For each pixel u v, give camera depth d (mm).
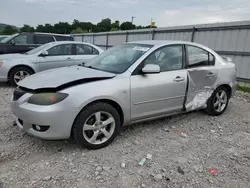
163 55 3764
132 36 14078
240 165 2904
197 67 4145
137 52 3699
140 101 3418
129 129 3865
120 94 3176
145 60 3523
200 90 4215
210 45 9273
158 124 4148
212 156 3096
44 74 3395
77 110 2859
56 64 7359
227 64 4707
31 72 7031
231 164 2916
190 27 9977
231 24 8398
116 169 2682
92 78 3123
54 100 2785
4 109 4621
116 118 3219
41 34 9914
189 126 4129
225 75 4590
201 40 9617
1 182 2361
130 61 3539
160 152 3133
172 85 3734
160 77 3605
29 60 6949
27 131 2959
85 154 2982
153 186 2416
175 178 2568
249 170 2801
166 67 3770
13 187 2295
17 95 3072
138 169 2703
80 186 2361
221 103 4770
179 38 10641
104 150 3115
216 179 2590
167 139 3551
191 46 4176
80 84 2992
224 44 8766
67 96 2822
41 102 2799
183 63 3973
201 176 2633
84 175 2543
